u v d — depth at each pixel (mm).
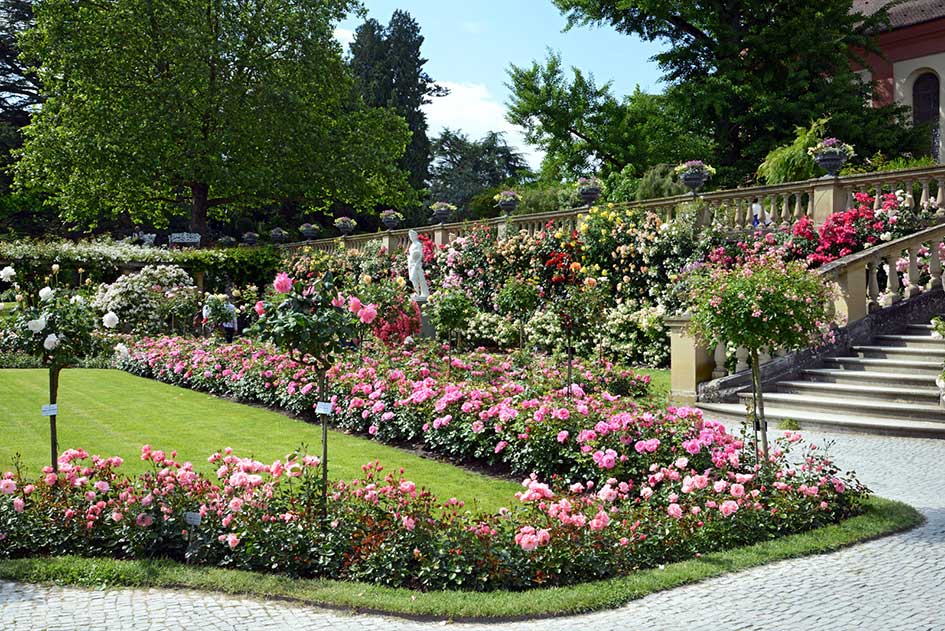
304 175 32719
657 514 6055
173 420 10664
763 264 7199
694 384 11836
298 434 9812
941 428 9391
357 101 36188
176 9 29391
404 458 8586
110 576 5176
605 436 7281
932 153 30516
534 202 27859
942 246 12805
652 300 16578
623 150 31406
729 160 30344
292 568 5312
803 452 8789
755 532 5949
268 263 28203
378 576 5105
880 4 33250
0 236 35594
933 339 11672
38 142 29891
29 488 6047
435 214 23219
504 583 5031
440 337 17938
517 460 7812
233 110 29812
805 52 28594
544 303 17797
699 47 30953
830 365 11969
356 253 26062
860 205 14258
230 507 5457
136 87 29266
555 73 32531
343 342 6195
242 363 12820
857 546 5770
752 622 4395
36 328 6285
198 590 5035
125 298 20609
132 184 30391
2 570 5281
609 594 4797
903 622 4352
